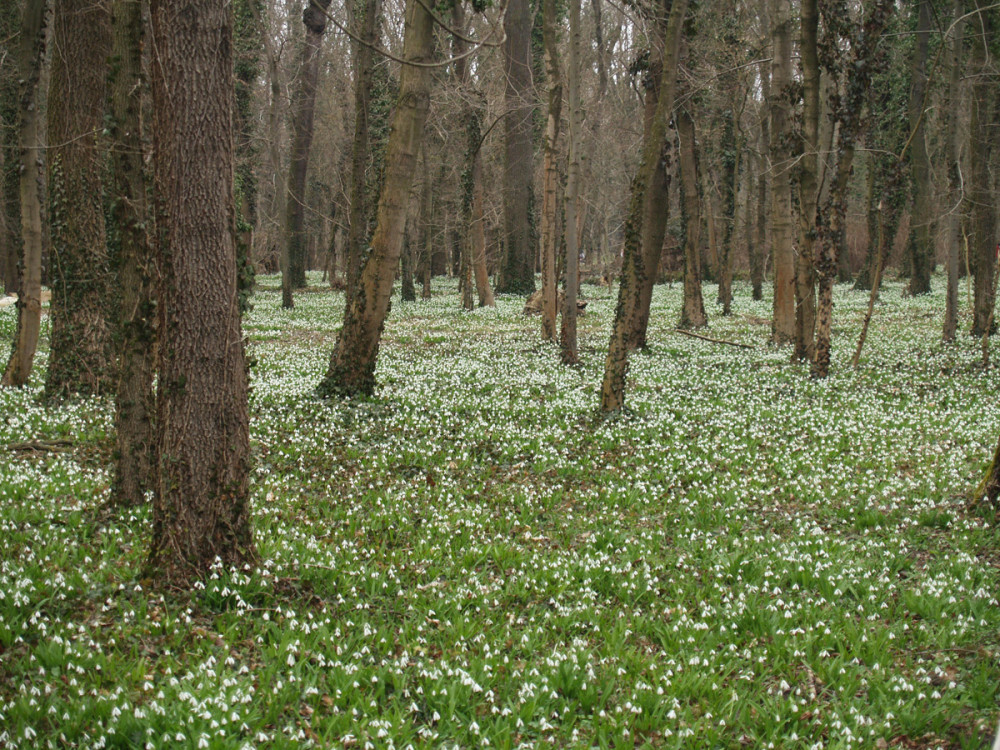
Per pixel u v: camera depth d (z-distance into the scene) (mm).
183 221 6375
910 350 21984
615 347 14070
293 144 45344
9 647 5664
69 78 13117
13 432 11492
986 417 14281
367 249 14562
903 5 29047
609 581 7660
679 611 6996
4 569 6613
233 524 6785
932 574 8031
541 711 5387
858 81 16609
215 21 6320
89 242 13406
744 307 37125
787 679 6066
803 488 10633
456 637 6348
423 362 20000
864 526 9414
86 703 4902
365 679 5590
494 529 9016
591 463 11609
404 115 13898
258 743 4805
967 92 25891
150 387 8703
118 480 8742
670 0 19266
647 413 14344
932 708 5578
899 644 6621
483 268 37469
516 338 25156
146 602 6340
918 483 10586
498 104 32562
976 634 6730
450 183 47938
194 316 6484
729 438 12969
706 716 5391
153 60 6312
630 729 5234
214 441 6645
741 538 8922
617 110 40250
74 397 13414
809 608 7102
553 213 23219
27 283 14094
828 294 17656
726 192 45688
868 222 42625
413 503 9805
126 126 7762
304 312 34406
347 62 36406
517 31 38219
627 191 48719
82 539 7859
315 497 9914
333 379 14984
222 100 6426
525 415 14289
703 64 25359
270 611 6516
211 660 5477
